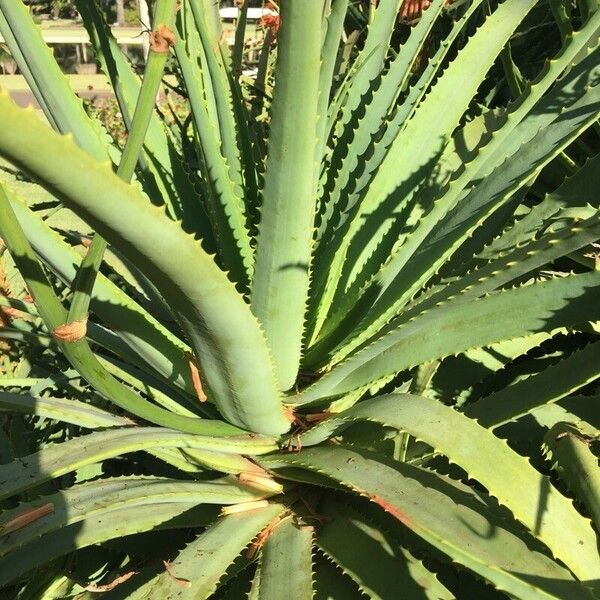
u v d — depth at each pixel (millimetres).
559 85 826
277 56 557
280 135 596
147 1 767
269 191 634
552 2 949
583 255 874
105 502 669
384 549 679
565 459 675
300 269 681
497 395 722
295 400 762
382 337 703
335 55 728
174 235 467
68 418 749
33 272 515
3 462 977
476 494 637
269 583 653
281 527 732
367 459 688
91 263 514
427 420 618
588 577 552
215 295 535
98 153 777
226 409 718
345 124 925
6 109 342
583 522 568
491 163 835
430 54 1357
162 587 650
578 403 818
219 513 770
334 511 749
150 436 694
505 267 664
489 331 679
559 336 954
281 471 748
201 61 874
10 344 1159
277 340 729
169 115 2238
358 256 842
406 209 837
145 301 955
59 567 890
